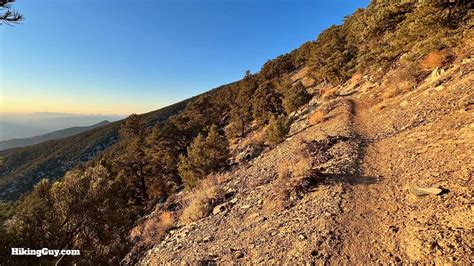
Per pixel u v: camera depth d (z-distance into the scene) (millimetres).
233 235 8844
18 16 5301
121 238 8289
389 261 4969
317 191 9047
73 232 7652
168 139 38406
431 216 5699
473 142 7719
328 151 12938
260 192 11820
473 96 10836
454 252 4523
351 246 5746
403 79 19438
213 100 92188
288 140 22781
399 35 14430
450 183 6500
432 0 11984
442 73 15930
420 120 12297
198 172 23953
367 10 18281
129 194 32625
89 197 7820
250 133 48094
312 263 5586
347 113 20969
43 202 7324
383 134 13414
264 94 48500
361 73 34500
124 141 58938
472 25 11734
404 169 8531
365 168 9750
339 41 51750
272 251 6699
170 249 10477
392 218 6250
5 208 7305
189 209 14086
